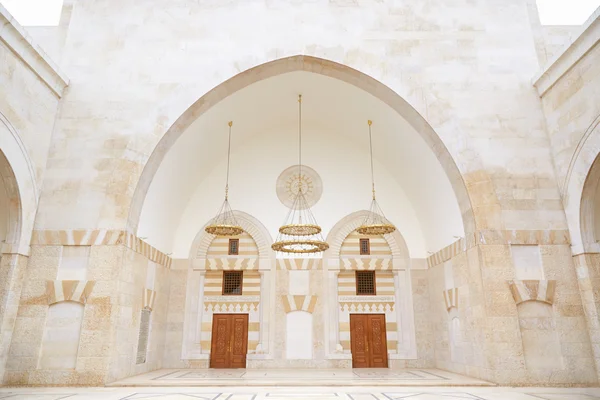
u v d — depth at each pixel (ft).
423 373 41.98
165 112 40.11
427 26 42.78
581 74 34.76
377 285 51.70
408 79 41.14
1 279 33.68
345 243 53.01
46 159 37.88
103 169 38.14
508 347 34.30
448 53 41.96
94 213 36.88
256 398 27.94
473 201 37.76
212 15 42.86
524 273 36.06
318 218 53.26
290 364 48.03
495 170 38.58
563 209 37.42
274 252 51.67
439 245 47.60
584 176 34.71
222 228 42.19
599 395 29.45
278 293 50.29
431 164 44.39
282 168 55.06
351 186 54.44
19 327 34.01
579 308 35.17
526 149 39.06
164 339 48.44
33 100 35.83
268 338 48.80
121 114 39.78
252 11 42.96
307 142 55.57
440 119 40.16
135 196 38.19
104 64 41.14
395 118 44.98
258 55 41.57
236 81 41.70
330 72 42.73
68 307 34.83
